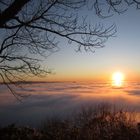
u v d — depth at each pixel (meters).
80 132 9.00
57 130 9.53
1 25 4.22
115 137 8.62
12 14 4.13
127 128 9.27
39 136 8.71
